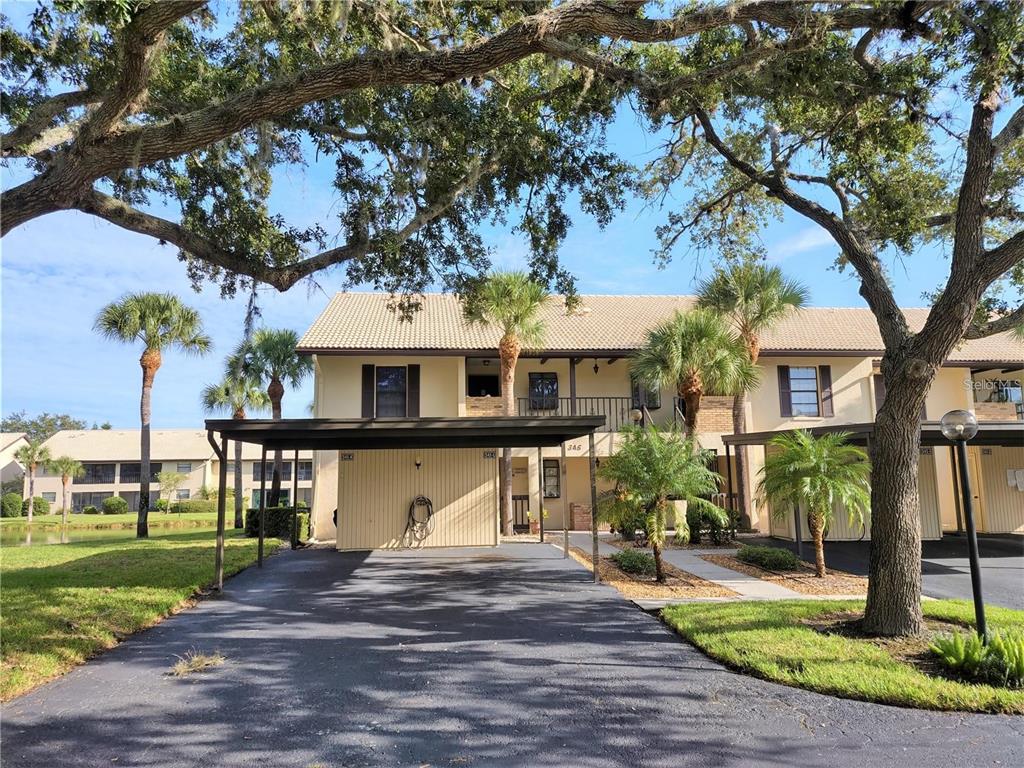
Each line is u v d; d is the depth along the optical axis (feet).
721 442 63.93
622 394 69.00
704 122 30.94
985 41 22.29
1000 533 60.70
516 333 59.00
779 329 72.23
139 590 30.32
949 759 13.71
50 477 149.07
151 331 71.72
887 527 23.03
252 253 30.27
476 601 29.76
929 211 31.53
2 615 24.72
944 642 19.75
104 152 17.28
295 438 40.01
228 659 20.72
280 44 26.63
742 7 20.53
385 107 30.53
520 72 31.24
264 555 46.68
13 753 13.92
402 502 49.96
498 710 16.43
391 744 14.44
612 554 44.93
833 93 25.91
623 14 20.08
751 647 21.08
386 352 61.36
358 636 23.54
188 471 147.95
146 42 16.14
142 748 14.20
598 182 32.53
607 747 14.32
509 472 60.34
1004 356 68.44
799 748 14.26
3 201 16.49
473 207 33.42
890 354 24.00
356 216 30.81
